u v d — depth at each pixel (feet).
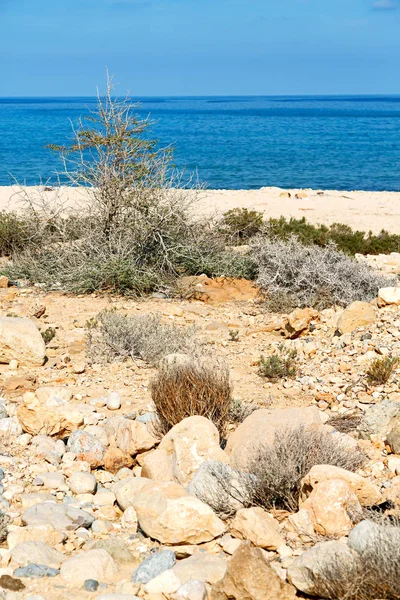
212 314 35.32
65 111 636.48
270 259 38.91
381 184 124.57
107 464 19.71
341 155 181.68
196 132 291.58
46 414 21.21
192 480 16.98
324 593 12.32
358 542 13.28
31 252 44.01
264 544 14.53
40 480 18.10
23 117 465.47
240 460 18.08
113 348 28.89
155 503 15.40
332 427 20.24
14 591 12.84
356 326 31.01
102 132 43.83
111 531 15.89
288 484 16.61
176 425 18.92
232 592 12.26
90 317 33.86
